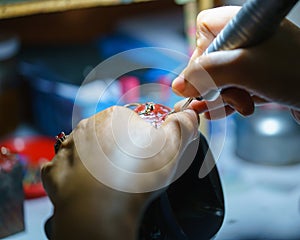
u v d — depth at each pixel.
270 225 0.66
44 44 0.98
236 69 0.37
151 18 1.01
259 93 0.38
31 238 0.64
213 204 0.39
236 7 0.43
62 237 0.33
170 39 0.91
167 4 1.01
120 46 0.92
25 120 0.95
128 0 0.66
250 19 0.35
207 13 0.43
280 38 0.37
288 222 0.66
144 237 0.36
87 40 0.99
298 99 0.39
